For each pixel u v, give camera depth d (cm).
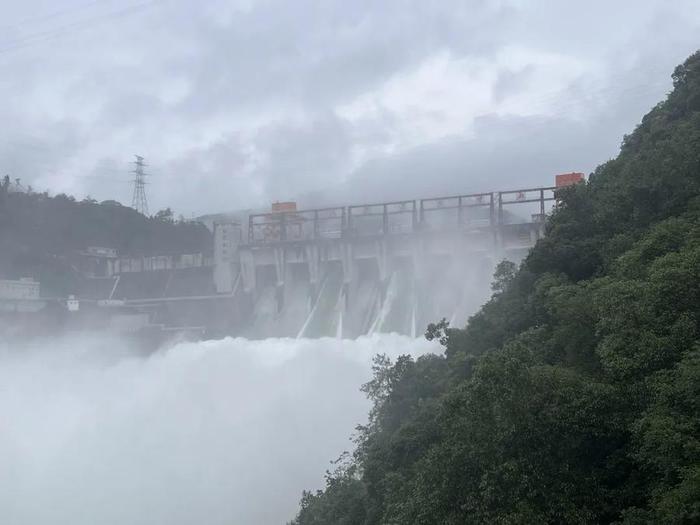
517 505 2458
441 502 2691
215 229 14925
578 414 2569
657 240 3419
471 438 2689
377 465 4144
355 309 13538
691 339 2597
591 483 2523
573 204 5619
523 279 5462
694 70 6109
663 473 2348
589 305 3375
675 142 4734
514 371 2673
